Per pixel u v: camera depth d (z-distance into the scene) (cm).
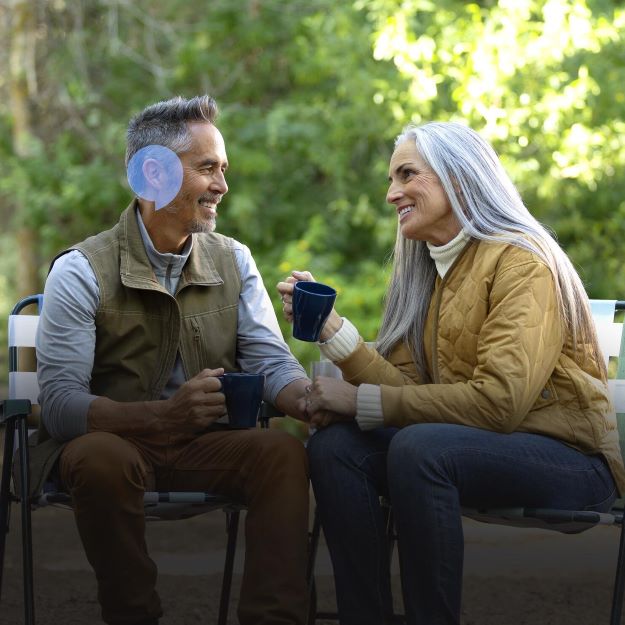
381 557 355
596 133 1068
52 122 1480
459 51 1065
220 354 405
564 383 361
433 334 380
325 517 358
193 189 390
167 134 391
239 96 1339
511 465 345
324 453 358
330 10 1218
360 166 1258
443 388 354
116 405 367
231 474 369
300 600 350
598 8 1125
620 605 346
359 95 1138
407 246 396
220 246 416
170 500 355
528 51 1042
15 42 1443
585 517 345
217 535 695
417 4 1080
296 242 1216
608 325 397
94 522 350
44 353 382
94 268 387
